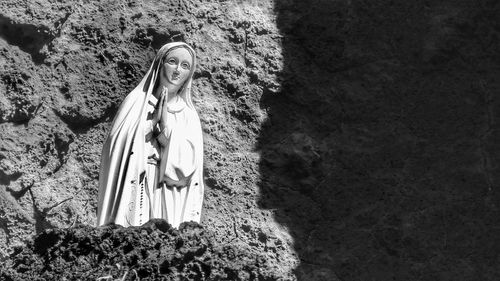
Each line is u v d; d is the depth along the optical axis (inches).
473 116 961.5
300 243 934.4
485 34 973.8
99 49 941.8
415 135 957.8
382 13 974.4
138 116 808.9
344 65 965.8
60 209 913.5
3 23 931.3
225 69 954.1
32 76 928.9
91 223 913.5
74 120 929.5
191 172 808.9
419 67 967.6
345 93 961.5
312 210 941.8
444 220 944.9
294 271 928.3
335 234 939.3
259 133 950.4
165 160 807.1
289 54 964.0
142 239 754.2
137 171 800.3
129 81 939.3
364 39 969.5
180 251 753.0
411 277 935.0
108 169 800.9
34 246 761.0
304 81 960.3
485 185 951.0
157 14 953.5
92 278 743.7
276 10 971.9
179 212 804.6
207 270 754.8
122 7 952.3
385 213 944.3
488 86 965.8
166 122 810.2
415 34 971.9
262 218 933.8
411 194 948.0
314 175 947.3
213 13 962.1
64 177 920.9
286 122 955.3
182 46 821.2
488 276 936.9
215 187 934.4
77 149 927.7
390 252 938.7
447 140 957.8
